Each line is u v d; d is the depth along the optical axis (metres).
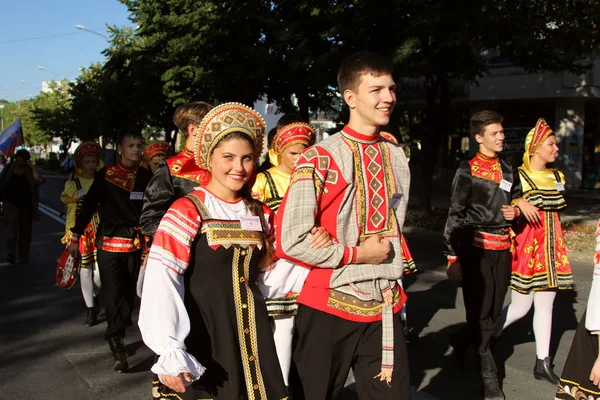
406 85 20.94
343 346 2.66
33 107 60.25
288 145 4.29
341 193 2.62
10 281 8.15
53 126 44.53
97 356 5.20
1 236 12.32
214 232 2.43
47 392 4.41
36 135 62.16
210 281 2.39
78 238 5.05
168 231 2.36
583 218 14.27
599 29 11.53
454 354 5.11
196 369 2.20
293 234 2.52
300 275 2.71
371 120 2.65
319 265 2.56
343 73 2.71
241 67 14.95
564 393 2.73
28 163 9.80
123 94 24.00
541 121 4.51
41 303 7.00
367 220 2.67
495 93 20.36
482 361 4.20
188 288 2.39
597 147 21.47
